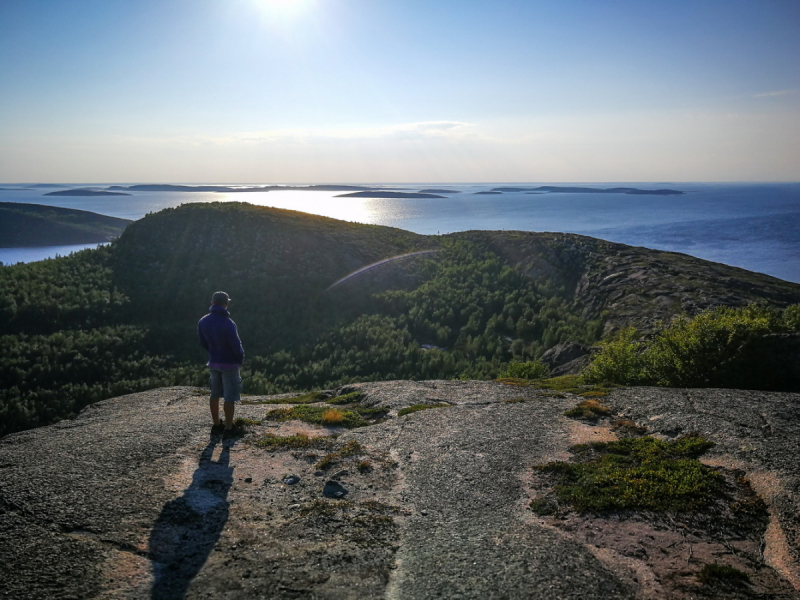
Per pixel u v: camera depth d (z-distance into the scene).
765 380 10.71
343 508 5.57
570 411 9.20
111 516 5.16
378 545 4.77
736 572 4.25
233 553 4.60
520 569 4.33
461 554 4.59
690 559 4.52
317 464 6.90
